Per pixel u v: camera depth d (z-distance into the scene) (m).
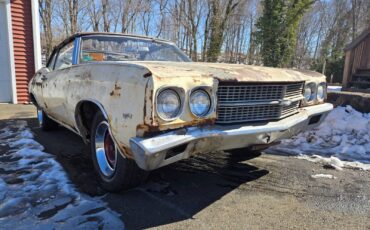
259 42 16.42
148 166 1.89
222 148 2.24
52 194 2.50
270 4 15.40
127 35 3.70
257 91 2.40
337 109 5.10
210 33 20.70
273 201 2.48
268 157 3.67
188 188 2.70
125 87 2.02
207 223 2.11
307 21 36.00
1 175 2.91
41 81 4.05
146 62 2.28
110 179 2.50
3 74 8.38
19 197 2.43
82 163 3.29
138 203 2.38
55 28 24.50
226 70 2.29
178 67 2.14
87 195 2.49
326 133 4.57
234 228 2.05
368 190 2.74
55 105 3.50
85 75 2.60
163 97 1.89
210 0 20.80
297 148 4.09
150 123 1.85
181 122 1.96
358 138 4.33
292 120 2.62
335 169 3.28
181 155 2.02
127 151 2.09
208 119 2.09
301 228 2.07
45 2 23.08
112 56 3.46
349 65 9.82
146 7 25.55
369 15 31.19
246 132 2.19
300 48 34.91
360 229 2.08
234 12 22.30
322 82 3.31
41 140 4.31
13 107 7.75
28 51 8.70
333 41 34.59
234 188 2.73
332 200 2.53
